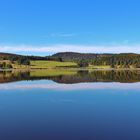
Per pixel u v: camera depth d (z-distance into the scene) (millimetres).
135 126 21453
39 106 31109
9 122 23094
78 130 20422
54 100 35812
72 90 47875
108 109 28859
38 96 40031
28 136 18922
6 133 19672
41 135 19156
